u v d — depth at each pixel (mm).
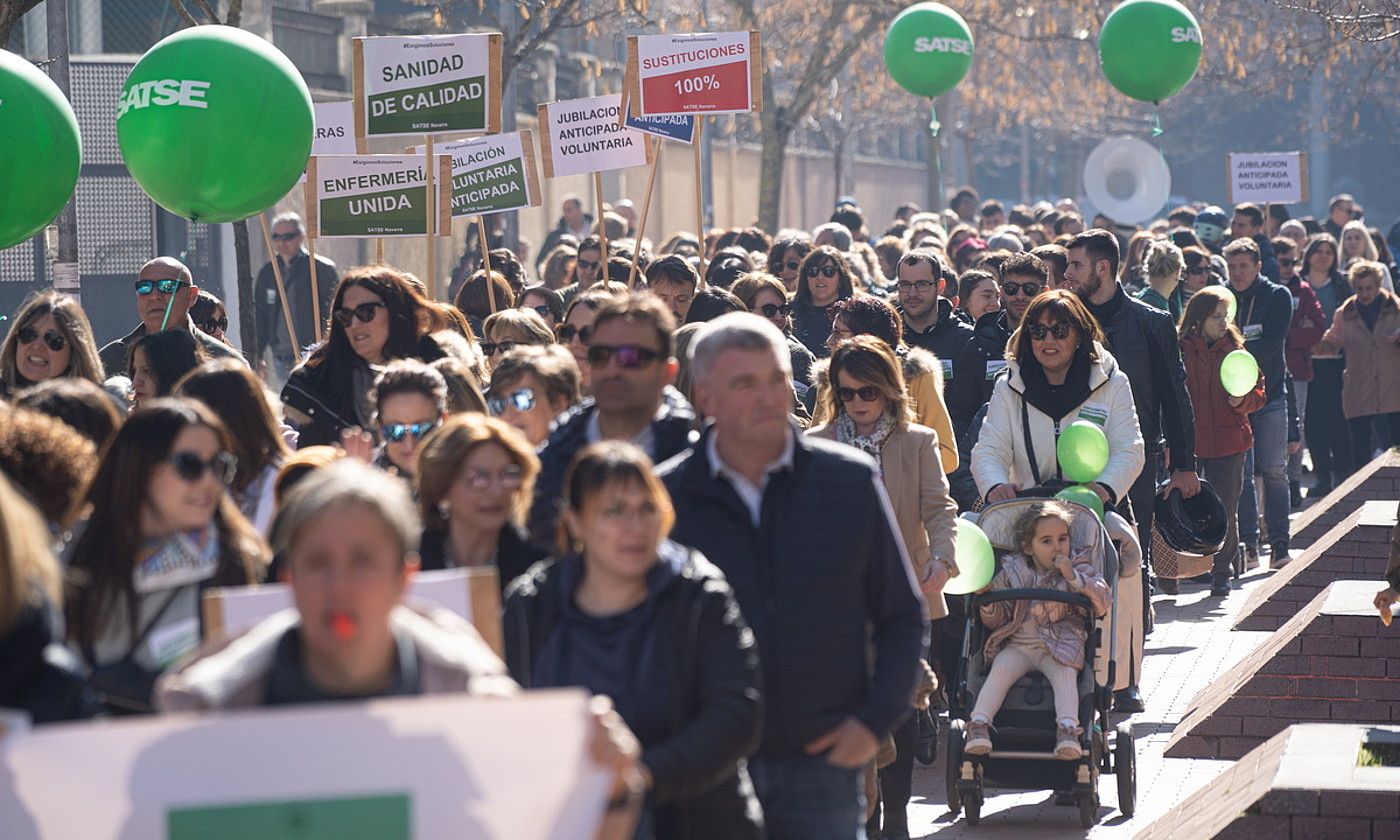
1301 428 48594
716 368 12906
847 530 12953
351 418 21188
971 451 25297
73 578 11641
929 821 21562
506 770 8867
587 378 21438
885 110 108812
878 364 19641
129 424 11938
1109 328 28125
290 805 8727
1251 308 39344
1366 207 174625
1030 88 103375
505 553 14047
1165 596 36094
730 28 74625
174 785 8688
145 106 22969
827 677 12875
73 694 9391
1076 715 21000
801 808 12906
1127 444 23812
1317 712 24109
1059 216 57438
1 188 21375
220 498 12320
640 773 10930
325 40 63438
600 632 11750
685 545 13047
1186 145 162125
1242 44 79438
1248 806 17188
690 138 31719
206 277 54031
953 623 24000
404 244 68438
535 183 32844
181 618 11922
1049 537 21500
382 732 8812
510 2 50500
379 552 9164
